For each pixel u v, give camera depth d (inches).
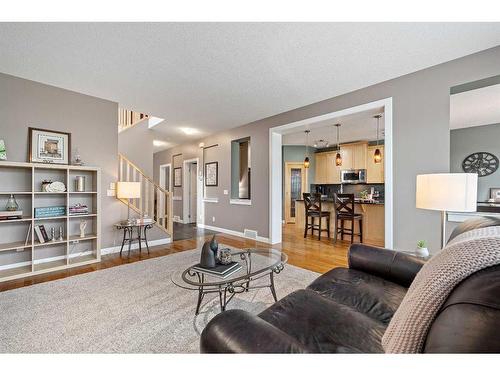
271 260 85.7
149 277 107.2
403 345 27.5
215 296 88.4
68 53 93.7
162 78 114.9
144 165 211.0
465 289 23.8
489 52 90.4
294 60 98.6
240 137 201.9
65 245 130.6
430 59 97.7
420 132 106.1
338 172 279.6
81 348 58.9
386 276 63.0
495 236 26.1
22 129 117.0
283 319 44.6
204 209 244.4
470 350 19.9
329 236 195.0
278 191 178.5
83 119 136.3
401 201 111.3
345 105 132.3
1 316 73.6
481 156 205.0
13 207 110.2
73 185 132.7
